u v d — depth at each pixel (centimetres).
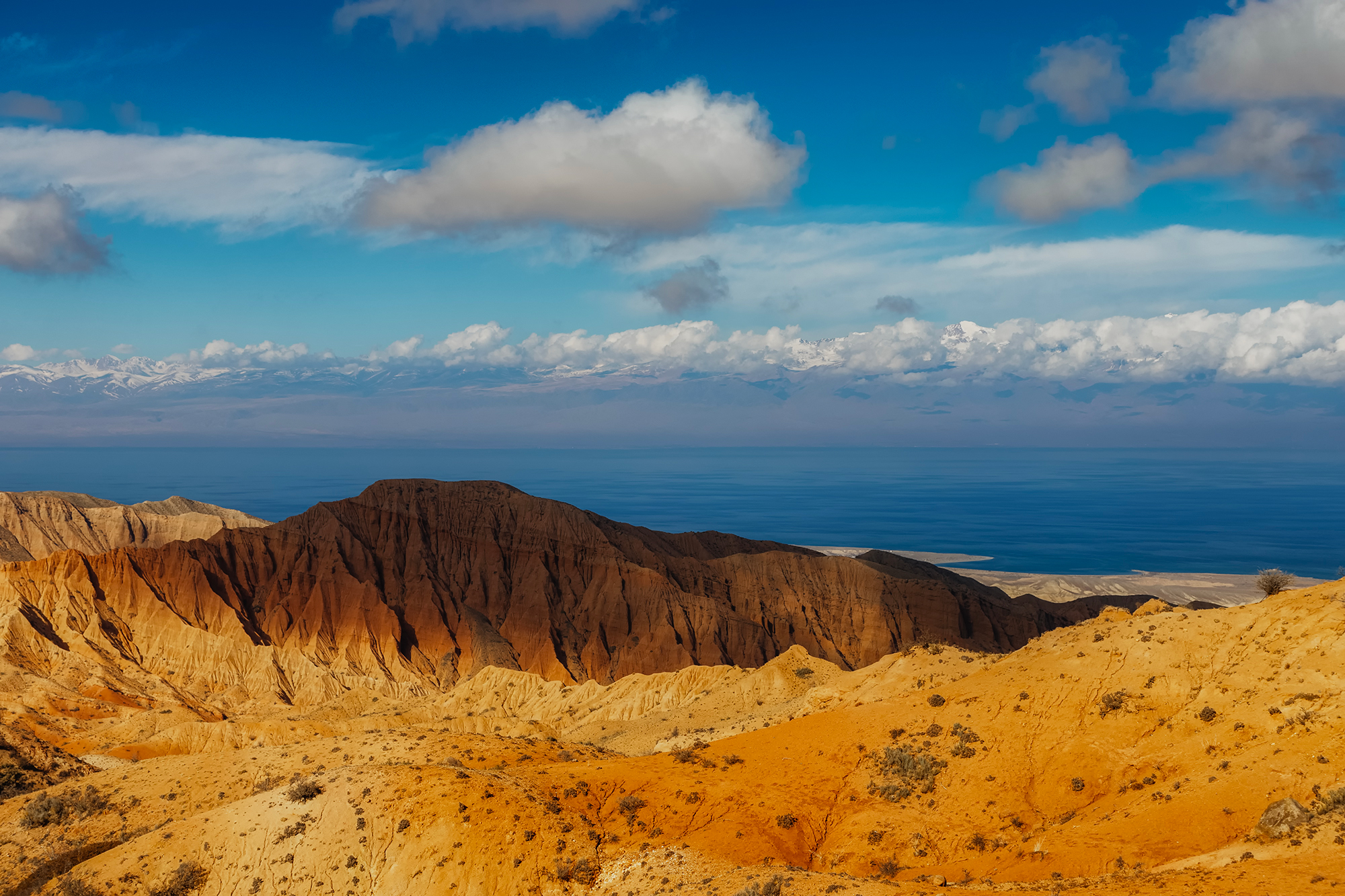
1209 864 3931
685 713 11162
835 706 7531
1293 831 3944
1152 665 5569
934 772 5444
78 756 9631
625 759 6488
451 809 5328
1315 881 3456
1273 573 6331
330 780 5766
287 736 10512
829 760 5825
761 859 4881
